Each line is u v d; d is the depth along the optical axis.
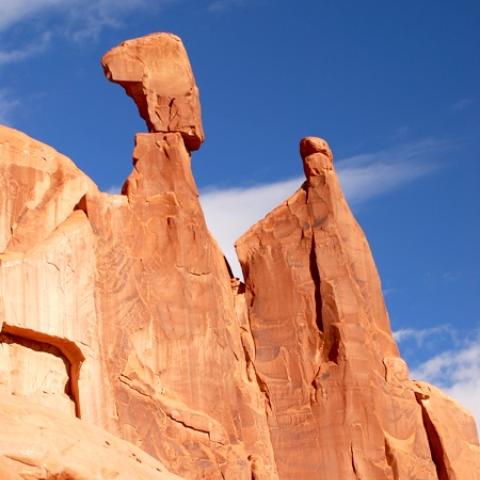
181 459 57.41
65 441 48.78
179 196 61.59
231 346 61.31
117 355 57.34
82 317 56.06
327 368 62.34
